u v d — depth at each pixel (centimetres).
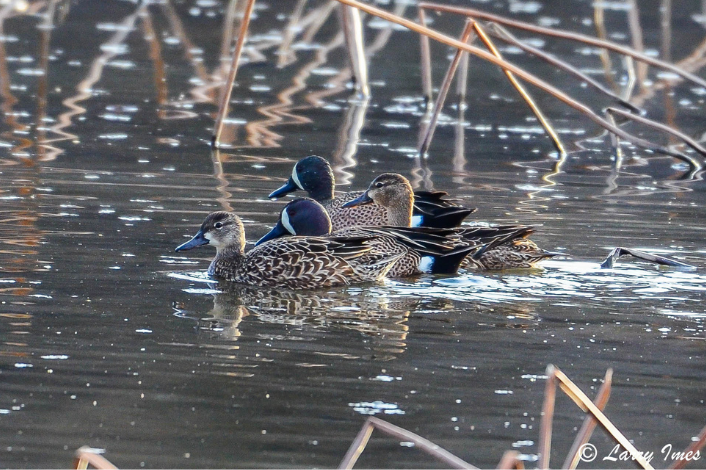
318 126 2400
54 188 1727
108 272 1312
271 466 799
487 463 816
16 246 1392
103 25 3638
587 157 2200
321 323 1156
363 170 1989
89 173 1853
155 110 2495
